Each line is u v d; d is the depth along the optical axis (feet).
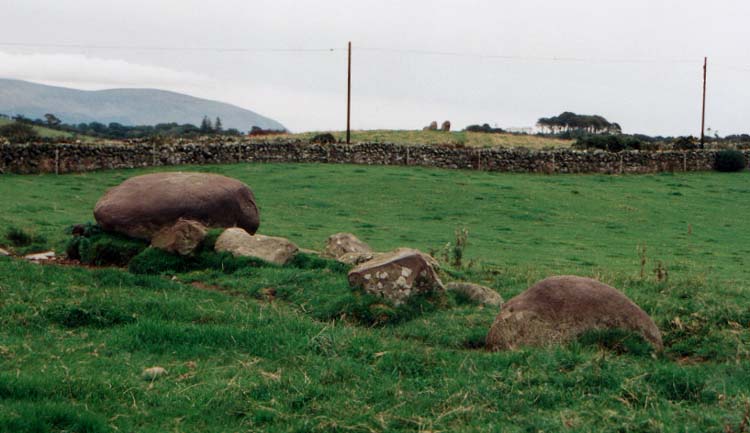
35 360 30.50
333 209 116.26
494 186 143.84
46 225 77.77
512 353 32.55
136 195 59.72
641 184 161.27
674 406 26.16
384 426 24.07
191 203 59.36
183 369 30.19
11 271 47.65
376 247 83.15
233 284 50.39
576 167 174.09
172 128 405.39
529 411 25.66
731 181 171.12
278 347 33.60
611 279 59.47
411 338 39.27
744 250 95.35
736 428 23.53
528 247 90.17
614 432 23.68
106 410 25.07
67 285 45.16
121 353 32.09
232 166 152.87
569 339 34.30
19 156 128.88
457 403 26.35
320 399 26.86
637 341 34.68
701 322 40.60
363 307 42.70
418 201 126.31
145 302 41.29
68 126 382.63
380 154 168.55
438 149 170.40
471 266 64.13
